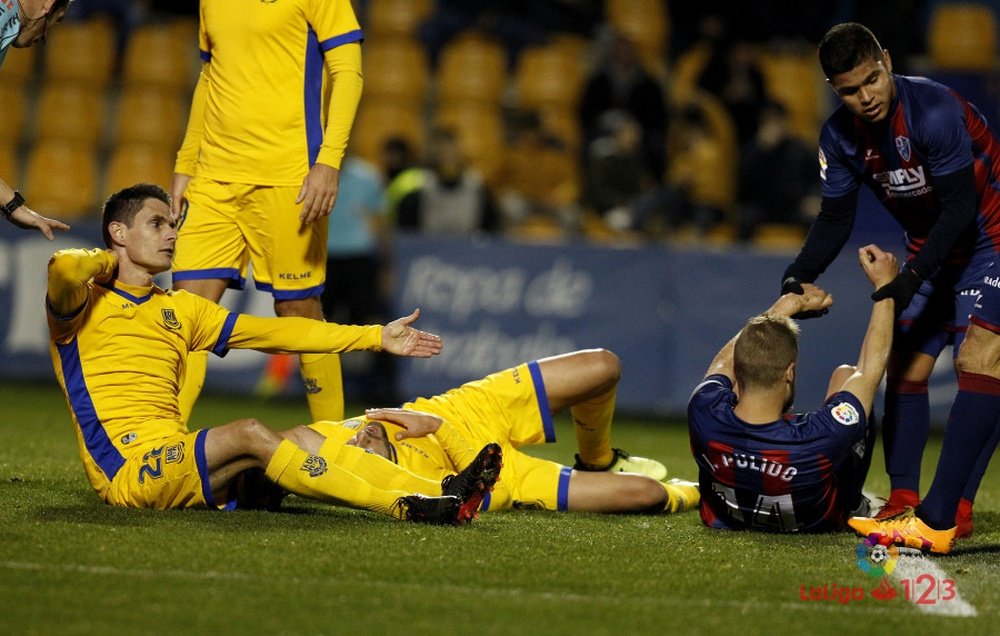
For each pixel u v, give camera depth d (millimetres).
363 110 48031
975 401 15805
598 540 15992
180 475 16266
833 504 16969
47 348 37875
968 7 50656
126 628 11477
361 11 51531
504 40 50125
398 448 17703
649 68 47000
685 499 19297
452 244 37844
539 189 43250
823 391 36219
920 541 15781
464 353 37656
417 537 15438
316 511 17281
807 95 48781
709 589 13570
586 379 18781
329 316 38219
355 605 12367
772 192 41125
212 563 13734
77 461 22203
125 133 47000
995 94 42469
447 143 39844
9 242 37906
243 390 37781
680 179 42469
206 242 20062
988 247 17547
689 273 37250
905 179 17297
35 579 12883
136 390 16859
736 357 16266
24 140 48125
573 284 37531
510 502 18438
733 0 48969
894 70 46375
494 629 11750
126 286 16984
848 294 36312
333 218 37500
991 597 13617
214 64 20062
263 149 19844
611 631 11820
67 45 48938
